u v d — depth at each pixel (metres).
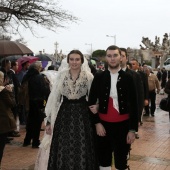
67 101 4.23
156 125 10.70
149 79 12.41
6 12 18.28
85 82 4.24
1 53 7.57
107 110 4.03
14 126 5.40
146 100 8.42
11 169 5.67
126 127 4.07
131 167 5.89
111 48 4.06
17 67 9.70
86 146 4.08
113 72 4.08
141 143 7.92
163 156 6.71
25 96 7.79
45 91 6.98
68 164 4.07
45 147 4.70
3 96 5.28
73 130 4.11
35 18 18.75
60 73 4.32
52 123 4.30
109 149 4.13
